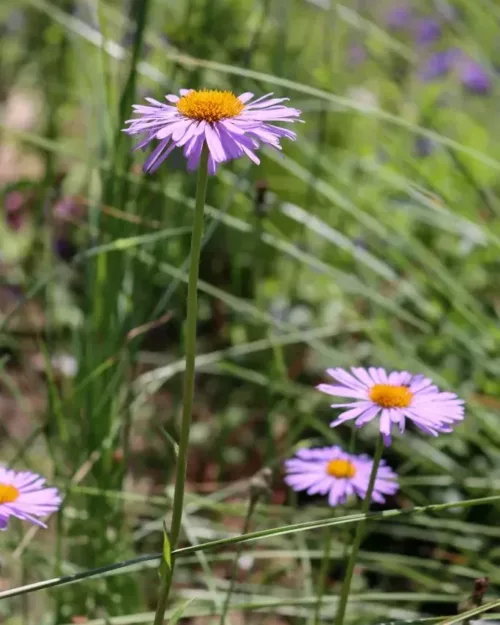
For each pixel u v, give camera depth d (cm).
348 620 81
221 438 93
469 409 89
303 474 73
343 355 92
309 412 90
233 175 99
